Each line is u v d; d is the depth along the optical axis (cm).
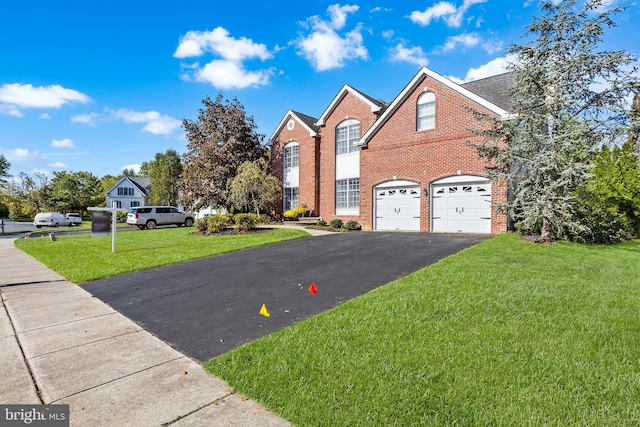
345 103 2042
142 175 7669
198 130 2580
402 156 1617
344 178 2036
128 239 1579
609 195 1341
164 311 550
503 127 1134
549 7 1038
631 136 994
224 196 2391
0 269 948
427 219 1526
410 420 254
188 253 1086
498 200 1320
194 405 285
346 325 439
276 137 2525
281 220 2311
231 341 422
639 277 654
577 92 1029
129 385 321
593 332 402
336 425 250
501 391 287
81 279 781
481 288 577
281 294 613
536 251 917
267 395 293
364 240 1234
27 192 4866
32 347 415
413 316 461
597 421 249
